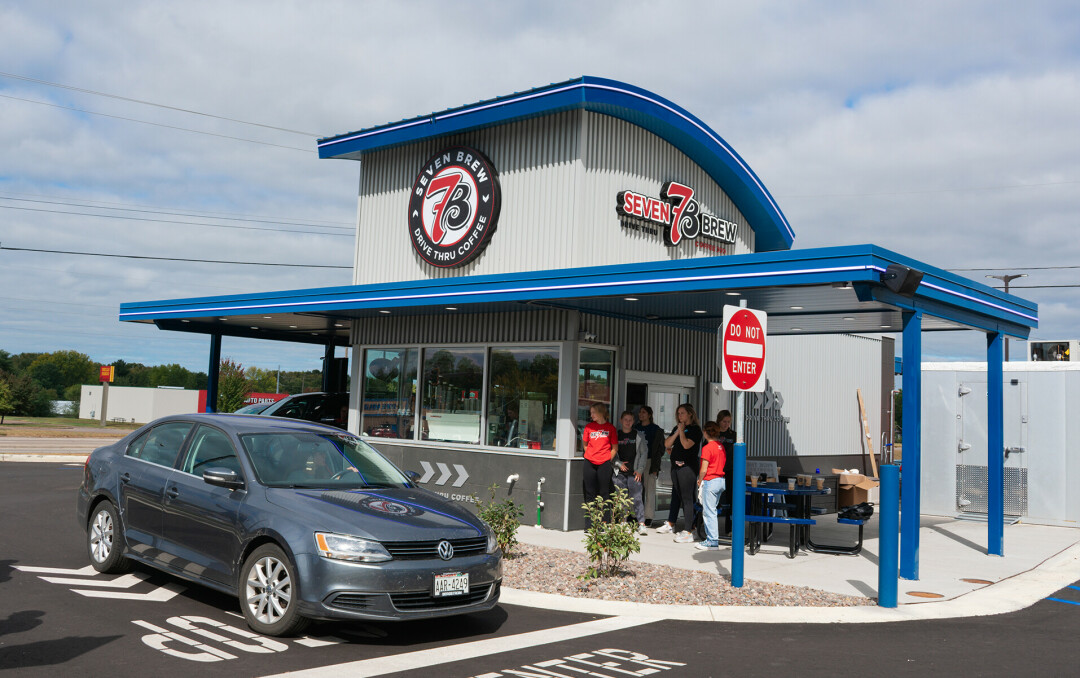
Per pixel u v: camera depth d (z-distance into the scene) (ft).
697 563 35.40
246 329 70.49
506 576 30.94
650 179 51.19
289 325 64.54
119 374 354.33
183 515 25.52
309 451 26.53
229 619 23.95
